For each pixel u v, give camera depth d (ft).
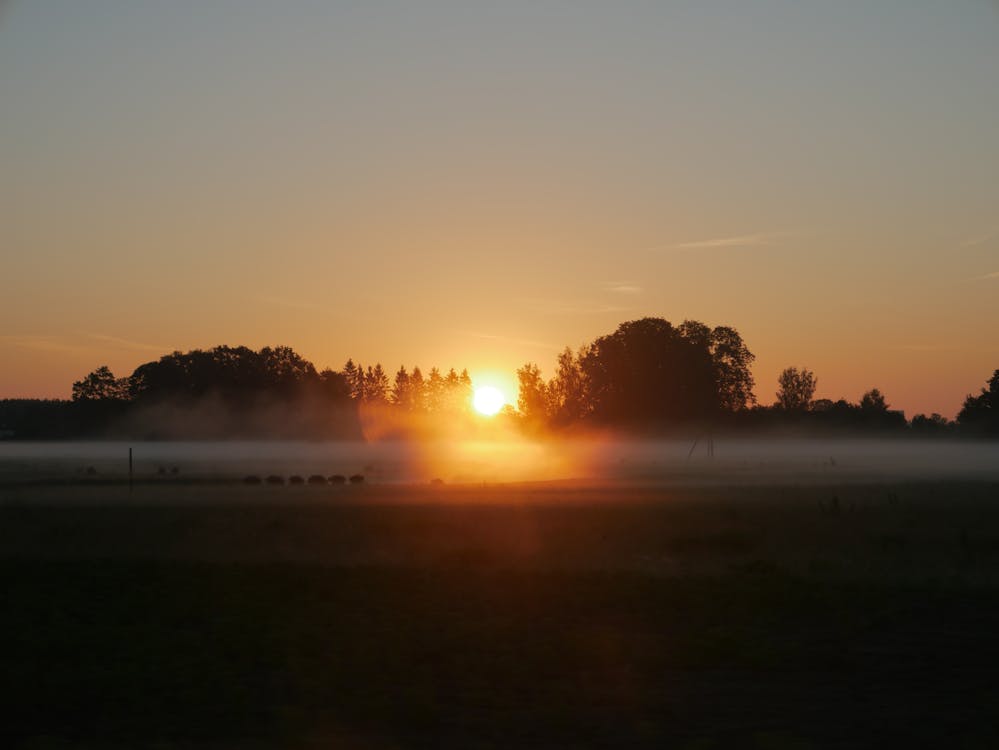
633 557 95.76
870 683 47.91
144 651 53.47
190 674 48.49
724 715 42.52
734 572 82.53
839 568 86.89
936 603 67.56
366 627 59.21
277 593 71.41
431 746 38.34
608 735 39.70
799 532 120.26
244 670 49.37
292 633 57.52
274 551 99.60
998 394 581.12
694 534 116.67
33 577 78.79
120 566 84.89
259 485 252.42
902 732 40.11
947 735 39.83
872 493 203.31
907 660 52.42
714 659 51.62
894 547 104.32
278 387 650.02
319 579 77.25
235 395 632.38
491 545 106.73
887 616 62.80
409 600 68.28
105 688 46.09
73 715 42.42
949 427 591.37
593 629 59.00
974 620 62.49
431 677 47.85
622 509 160.66
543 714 42.24
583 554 98.02
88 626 60.29
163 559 90.79
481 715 42.22
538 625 59.98
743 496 195.93
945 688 47.11
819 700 44.98
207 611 64.64
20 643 55.16
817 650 53.93
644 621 61.62
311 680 47.16
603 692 45.70
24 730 40.52
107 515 148.56
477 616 62.85
